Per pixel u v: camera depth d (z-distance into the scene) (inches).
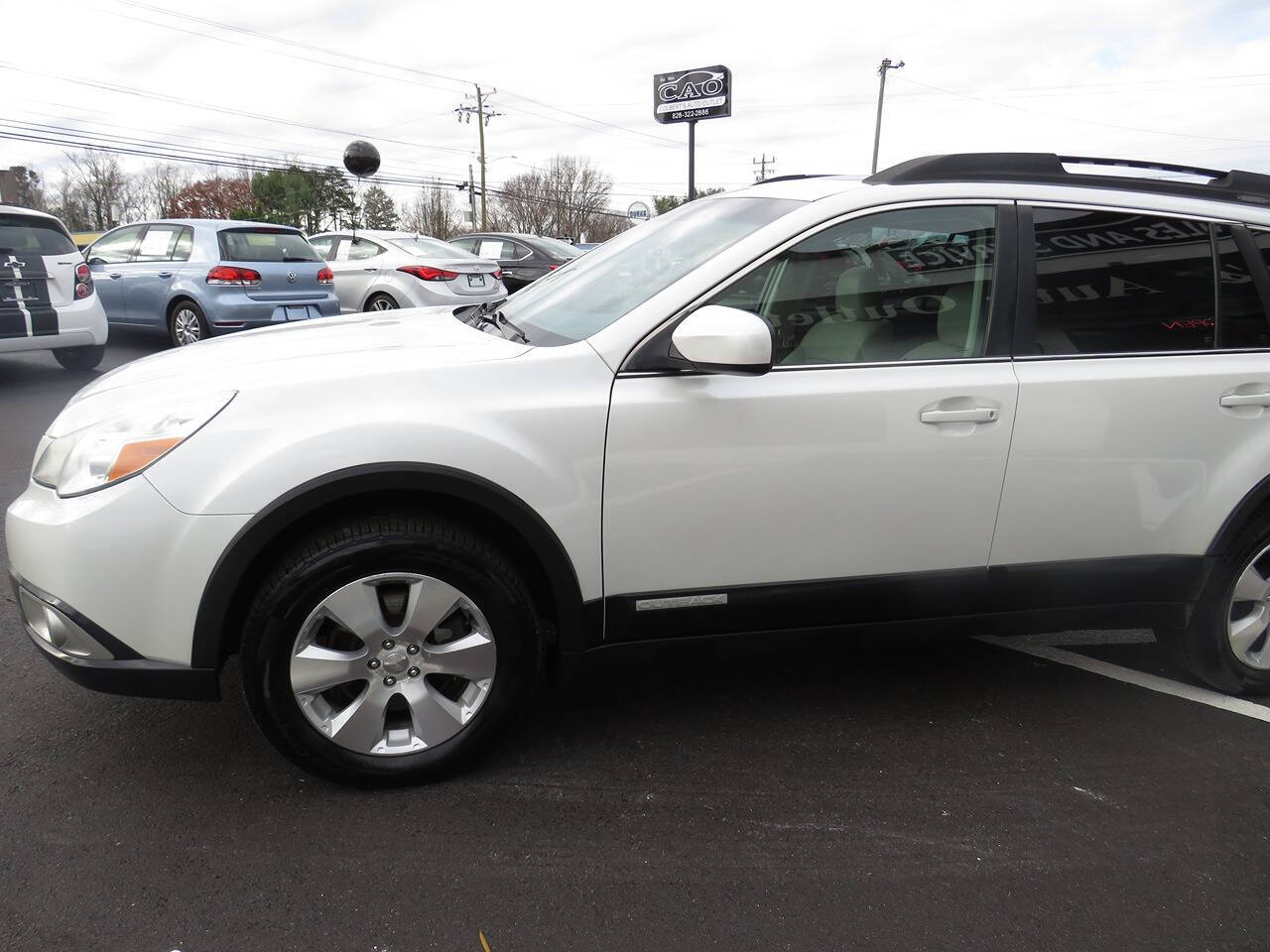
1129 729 108.8
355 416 85.4
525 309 114.9
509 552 94.6
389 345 101.1
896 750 103.1
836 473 95.7
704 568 95.5
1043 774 99.1
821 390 94.7
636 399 91.0
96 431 86.7
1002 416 98.5
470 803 91.5
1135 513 104.6
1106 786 97.0
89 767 95.8
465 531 89.8
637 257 112.8
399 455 84.6
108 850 83.0
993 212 101.9
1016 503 101.0
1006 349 100.4
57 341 305.0
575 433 89.5
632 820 89.5
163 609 83.7
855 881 81.9
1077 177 105.7
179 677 85.5
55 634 85.4
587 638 95.7
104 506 82.3
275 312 357.1
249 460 83.3
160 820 87.4
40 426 251.4
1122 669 124.6
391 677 90.4
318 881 80.0
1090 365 101.7
